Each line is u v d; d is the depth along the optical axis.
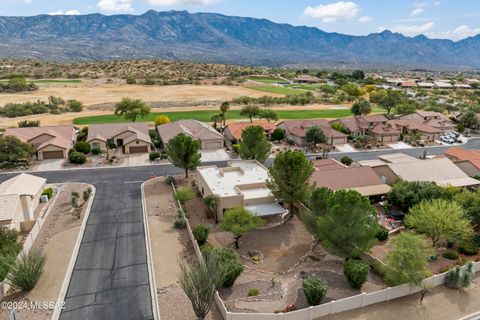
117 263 40.81
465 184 60.72
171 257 41.81
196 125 100.19
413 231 45.12
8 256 35.56
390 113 145.12
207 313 31.53
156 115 133.62
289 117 135.12
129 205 56.78
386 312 33.19
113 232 48.06
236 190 53.38
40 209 54.66
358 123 107.00
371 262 40.47
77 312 33.00
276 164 48.53
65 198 59.31
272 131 98.94
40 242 45.16
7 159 72.50
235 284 36.91
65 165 76.31
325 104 171.50
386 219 51.94
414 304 34.50
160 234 47.38
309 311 31.62
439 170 63.59
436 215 42.62
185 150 62.94
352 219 38.25
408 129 106.44
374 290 36.28
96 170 73.81
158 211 54.59
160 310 33.03
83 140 94.88
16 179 54.47
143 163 78.56
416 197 51.44
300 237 47.25
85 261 41.16
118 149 88.81
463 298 35.56
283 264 41.03
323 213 43.47
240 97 167.62
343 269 39.25
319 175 58.91
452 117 130.12
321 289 32.56
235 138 92.75
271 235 47.75
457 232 42.41
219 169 61.75
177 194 57.06
